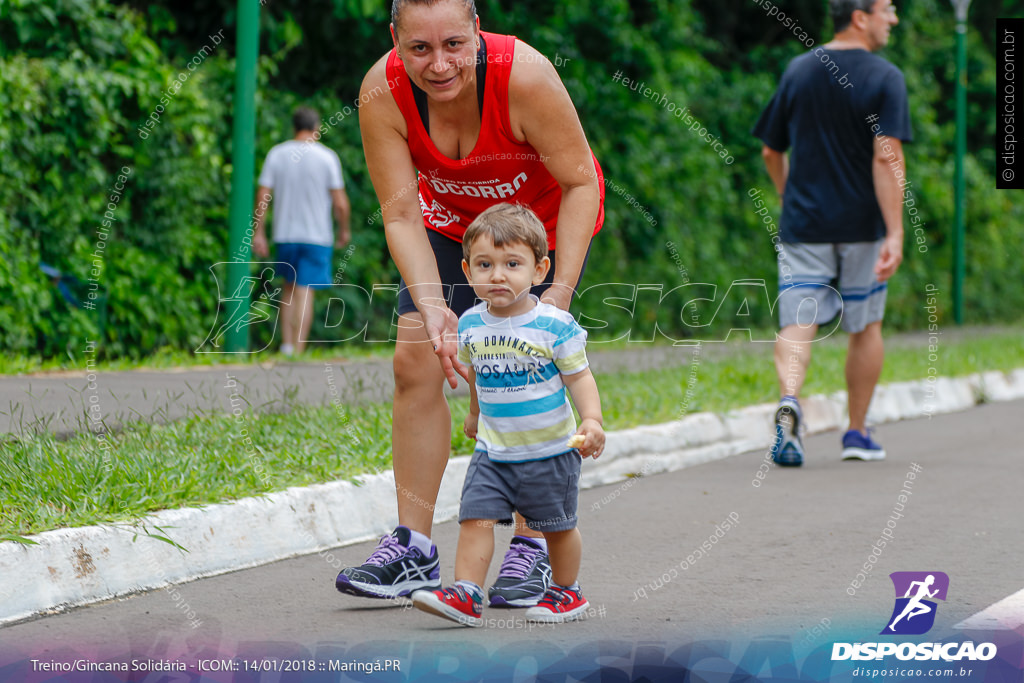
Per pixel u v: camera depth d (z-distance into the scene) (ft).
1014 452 26.30
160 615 13.24
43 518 14.05
